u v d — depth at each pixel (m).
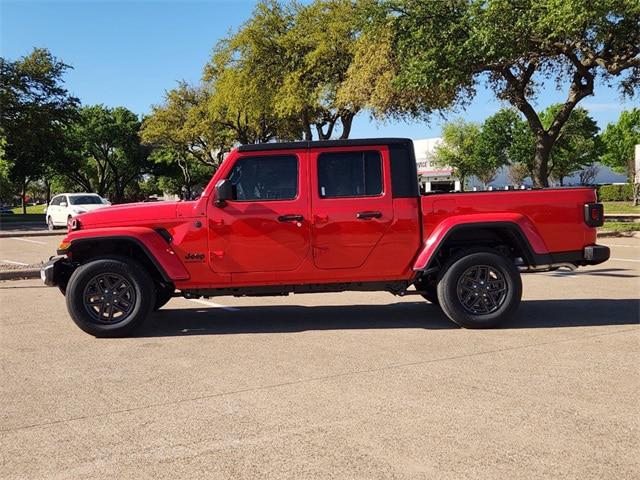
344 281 7.23
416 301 9.18
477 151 64.50
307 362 5.83
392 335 6.91
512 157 61.31
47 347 6.66
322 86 28.22
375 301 9.27
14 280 12.59
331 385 5.11
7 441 4.09
